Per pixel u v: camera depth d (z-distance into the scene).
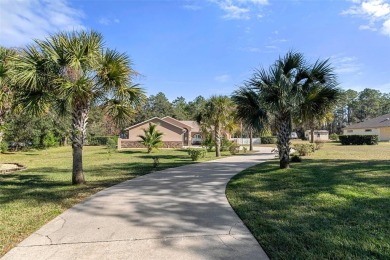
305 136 53.38
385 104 72.81
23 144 29.47
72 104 7.75
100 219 4.50
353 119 74.88
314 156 14.85
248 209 4.90
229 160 14.71
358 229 3.73
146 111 60.78
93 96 7.95
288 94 8.46
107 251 3.24
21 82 6.95
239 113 9.70
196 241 3.52
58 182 8.62
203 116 18.77
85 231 3.93
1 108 11.18
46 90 7.59
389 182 6.44
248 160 14.52
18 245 3.47
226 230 3.90
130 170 11.21
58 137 33.62
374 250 3.11
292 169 8.96
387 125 39.09
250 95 9.20
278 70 8.57
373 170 8.20
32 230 4.05
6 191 7.09
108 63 7.56
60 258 3.08
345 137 30.36
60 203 5.68
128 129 33.50
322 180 6.95
